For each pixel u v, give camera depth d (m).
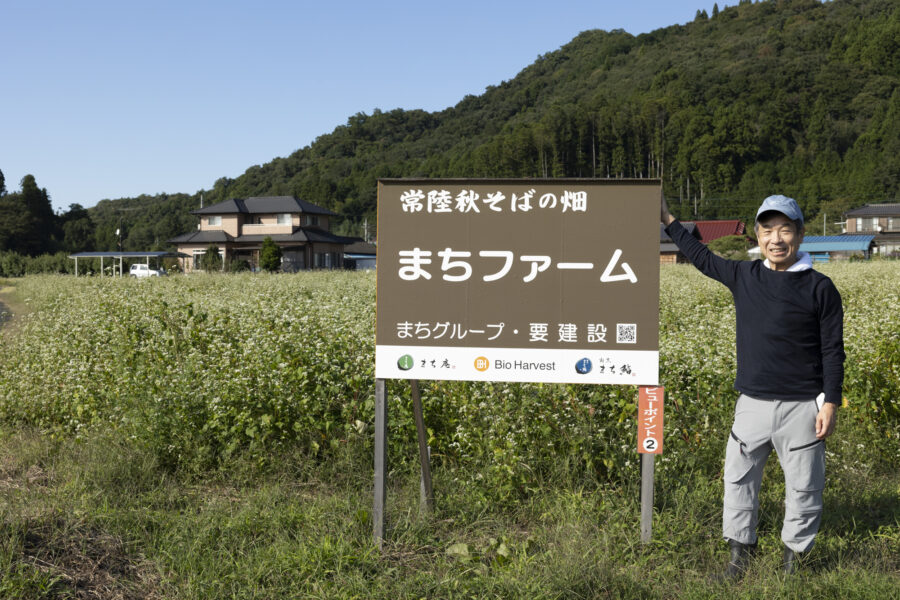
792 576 3.10
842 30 155.00
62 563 3.11
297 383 4.89
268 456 4.59
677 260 50.72
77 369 6.07
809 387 3.10
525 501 4.09
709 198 100.62
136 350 6.29
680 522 3.70
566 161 119.69
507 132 145.25
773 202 3.14
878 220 68.88
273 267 44.97
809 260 3.13
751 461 3.23
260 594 3.01
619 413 4.45
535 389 4.49
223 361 5.47
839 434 4.93
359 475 4.44
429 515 3.82
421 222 3.47
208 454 4.55
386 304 3.49
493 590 3.04
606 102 142.62
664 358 5.32
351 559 3.27
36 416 5.79
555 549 3.39
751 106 125.56
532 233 3.40
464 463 4.50
